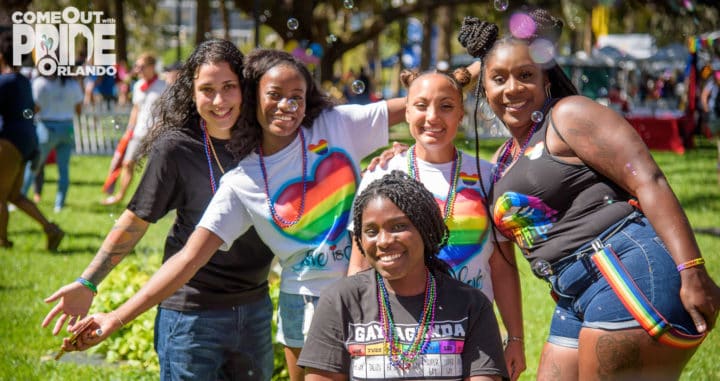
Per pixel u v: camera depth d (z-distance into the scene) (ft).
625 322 7.39
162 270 8.38
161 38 107.65
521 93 7.99
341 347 7.22
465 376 7.08
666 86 74.38
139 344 13.71
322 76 54.03
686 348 7.39
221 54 8.62
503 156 8.63
